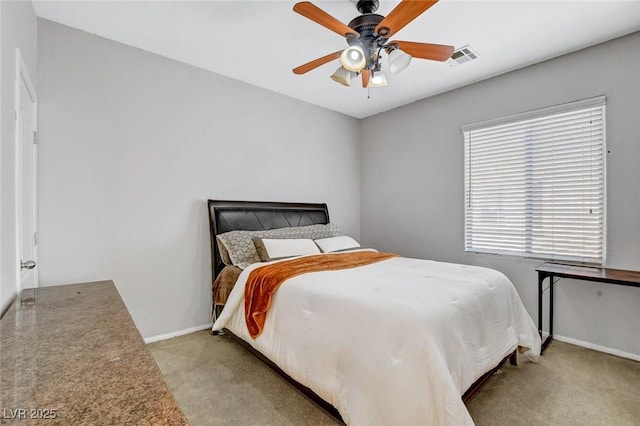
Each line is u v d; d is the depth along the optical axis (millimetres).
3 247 1395
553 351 2641
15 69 1604
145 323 2797
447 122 3729
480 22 2348
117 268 2650
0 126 1327
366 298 1736
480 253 3463
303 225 3850
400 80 3385
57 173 2373
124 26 2430
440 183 3814
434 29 2438
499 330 2008
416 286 1968
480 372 1702
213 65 3082
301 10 1697
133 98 2734
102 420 624
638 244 2498
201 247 3135
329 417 1787
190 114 3070
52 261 2350
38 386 757
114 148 2637
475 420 1760
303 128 4059
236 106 3412
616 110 2582
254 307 2293
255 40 2629
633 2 2119
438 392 1312
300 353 1875
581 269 2588
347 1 2094
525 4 2148
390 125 4367
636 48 2488
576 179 2811
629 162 2529
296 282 2133
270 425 1723
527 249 3125
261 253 2996
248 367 2354
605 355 2578
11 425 599
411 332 1456
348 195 4637
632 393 2016
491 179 3371
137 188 2756
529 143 3090
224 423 1739
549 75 2924
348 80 2387
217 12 2250
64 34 2406
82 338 1094
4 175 1395
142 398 710
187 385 2109
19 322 1276
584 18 2299
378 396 1440
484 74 3242
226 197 3336
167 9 2213
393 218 4344
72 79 2441
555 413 1819
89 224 2516
